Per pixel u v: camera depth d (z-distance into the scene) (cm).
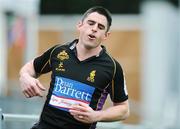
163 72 4034
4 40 3603
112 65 957
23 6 3616
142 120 2697
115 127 1264
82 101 945
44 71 1003
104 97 962
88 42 952
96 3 4222
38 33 3791
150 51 4038
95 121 931
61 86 953
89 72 951
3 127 1048
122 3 4191
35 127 966
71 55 965
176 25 4109
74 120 945
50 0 4100
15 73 3594
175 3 4141
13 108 1638
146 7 4044
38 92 951
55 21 3866
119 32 4050
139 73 4050
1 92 2766
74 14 4159
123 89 969
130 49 4047
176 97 3903
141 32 4041
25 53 3634
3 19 3581
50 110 953
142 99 4028
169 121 2772
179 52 4119
